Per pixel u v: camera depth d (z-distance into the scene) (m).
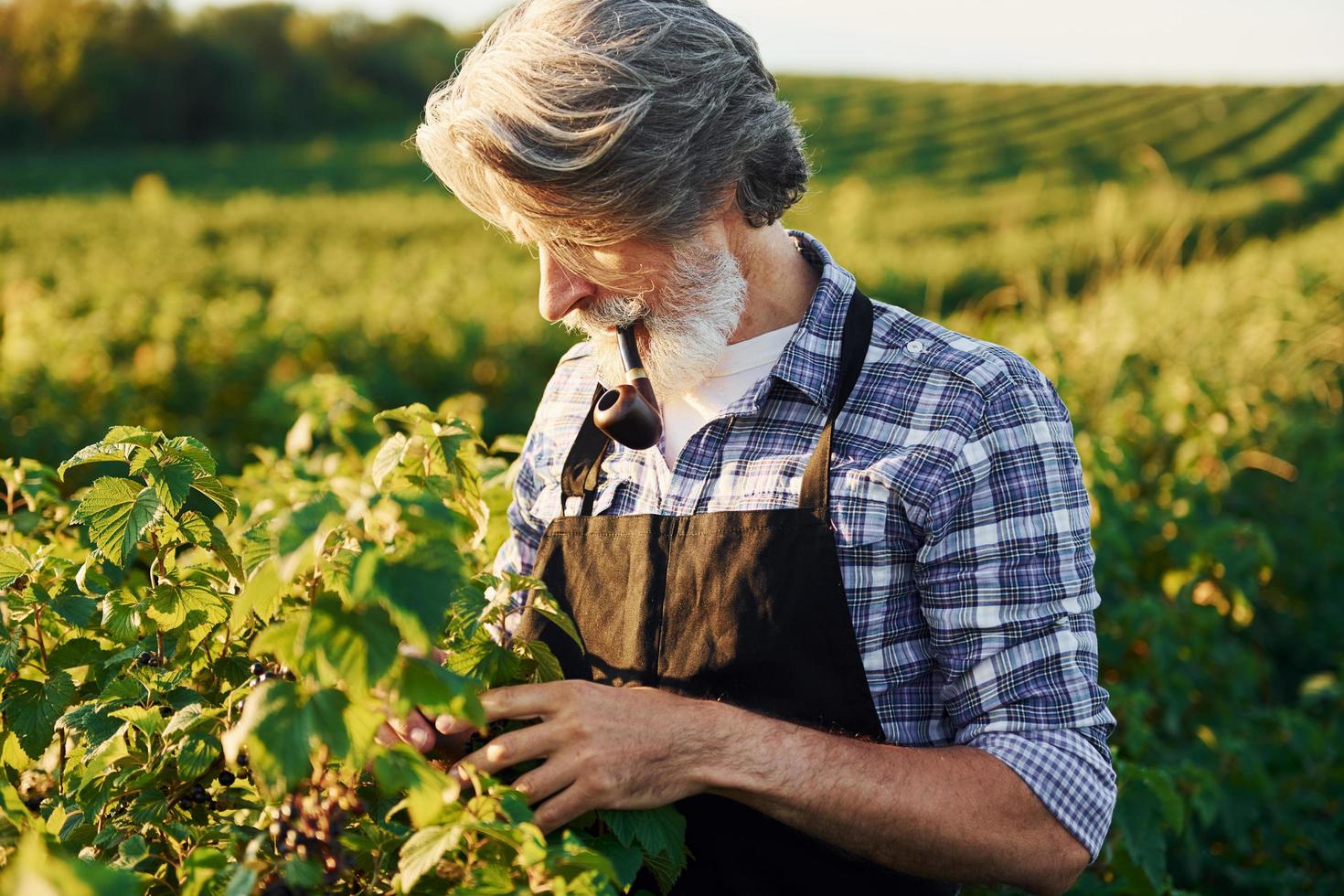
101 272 12.09
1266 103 53.59
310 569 1.07
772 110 1.28
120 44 51.31
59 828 1.11
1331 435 6.02
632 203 1.18
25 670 1.33
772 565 1.24
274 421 5.68
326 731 0.82
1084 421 4.50
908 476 1.23
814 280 1.42
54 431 4.84
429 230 23.38
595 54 1.15
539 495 1.56
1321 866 2.95
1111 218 8.20
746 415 1.32
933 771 1.17
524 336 7.47
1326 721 3.74
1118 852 2.08
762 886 1.24
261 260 15.58
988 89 61.69
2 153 48.97
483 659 1.12
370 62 64.00
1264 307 8.30
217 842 1.03
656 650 1.28
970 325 6.67
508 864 0.92
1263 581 3.59
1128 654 3.15
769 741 1.14
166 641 1.27
